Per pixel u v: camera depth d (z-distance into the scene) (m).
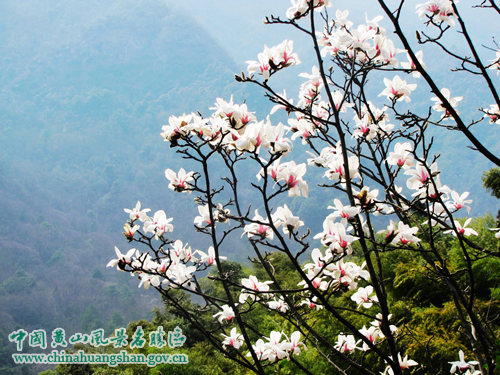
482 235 8.91
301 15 2.23
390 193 2.43
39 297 59.44
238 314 2.21
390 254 9.44
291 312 2.44
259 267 14.21
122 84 133.38
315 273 1.98
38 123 108.25
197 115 2.05
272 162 1.85
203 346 10.70
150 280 2.33
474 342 2.42
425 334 5.77
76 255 72.31
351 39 2.32
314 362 6.25
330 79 2.70
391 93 2.59
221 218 2.31
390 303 7.95
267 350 2.25
